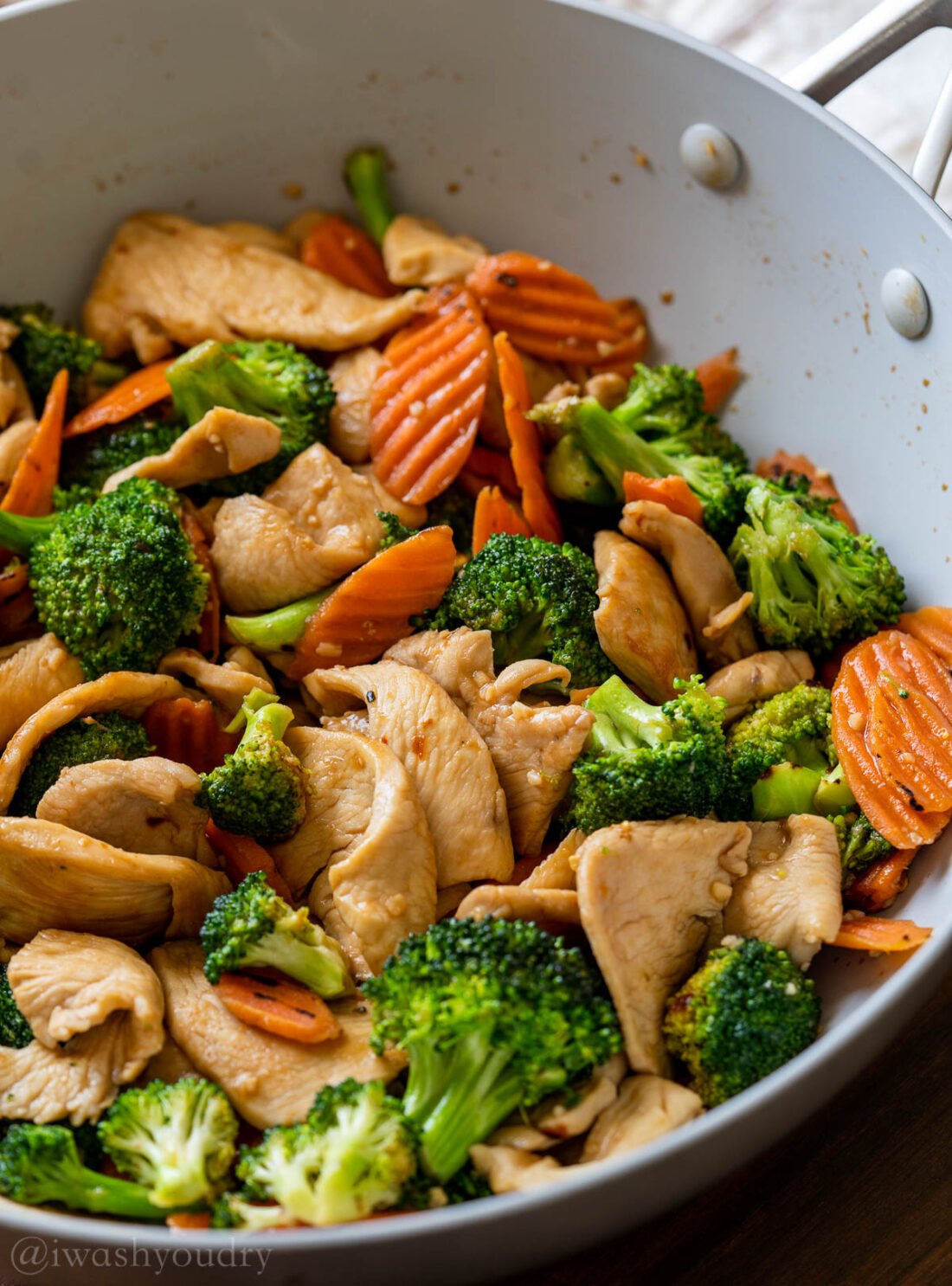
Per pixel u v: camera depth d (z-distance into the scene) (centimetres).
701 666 36
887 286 34
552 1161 28
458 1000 28
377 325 38
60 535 35
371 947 31
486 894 30
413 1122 28
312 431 37
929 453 35
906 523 35
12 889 32
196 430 36
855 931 31
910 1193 31
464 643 33
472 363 38
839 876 31
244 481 37
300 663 35
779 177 36
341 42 38
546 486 37
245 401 37
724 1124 26
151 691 34
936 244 33
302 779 33
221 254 39
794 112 34
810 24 45
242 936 30
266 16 37
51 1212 29
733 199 37
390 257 39
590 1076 29
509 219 40
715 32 45
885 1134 31
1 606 36
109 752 33
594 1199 26
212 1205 28
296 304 39
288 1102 29
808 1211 31
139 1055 30
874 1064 32
